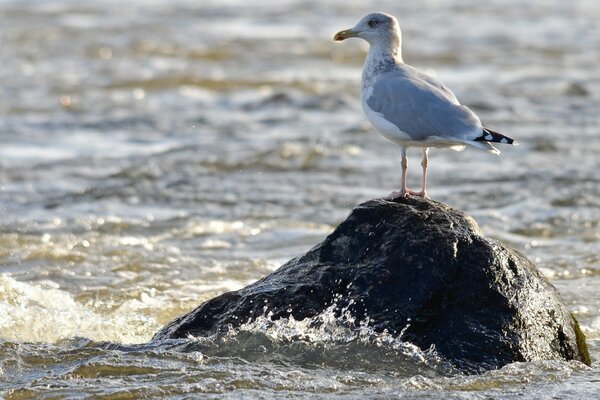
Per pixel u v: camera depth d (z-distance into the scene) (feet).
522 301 30.14
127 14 155.02
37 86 95.91
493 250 30.58
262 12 164.66
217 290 42.09
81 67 107.65
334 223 53.98
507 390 27.81
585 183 61.87
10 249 47.42
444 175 64.90
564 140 74.38
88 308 39.17
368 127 78.69
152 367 29.30
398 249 30.55
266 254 47.91
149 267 45.19
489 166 67.10
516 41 131.13
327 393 27.58
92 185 61.16
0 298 39.29
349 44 128.98
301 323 30.40
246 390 27.73
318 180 63.52
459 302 29.94
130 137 76.07
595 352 32.91
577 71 109.91
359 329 29.94
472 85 99.50
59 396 27.45
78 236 50.21
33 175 63.26
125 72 105.19
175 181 62.44
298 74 108.27
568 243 50.11
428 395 27.40
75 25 137.90
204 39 129.90
